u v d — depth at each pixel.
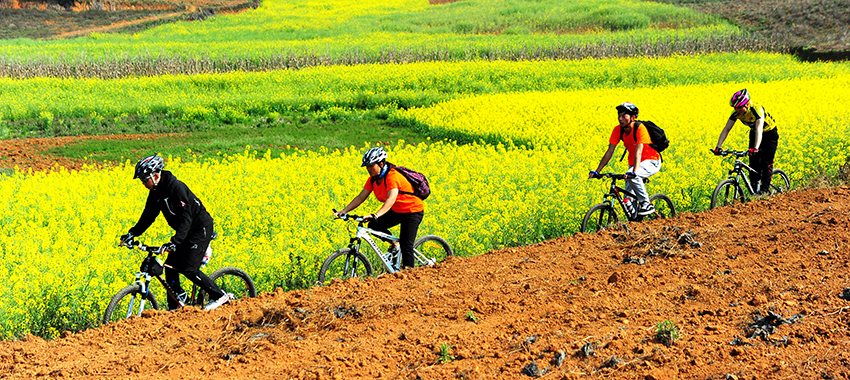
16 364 4.55
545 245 7.41
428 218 8.23
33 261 6.56
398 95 27.77
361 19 63.94
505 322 4.95
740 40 47.94
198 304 6.24
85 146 19.38
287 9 73.31
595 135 15.85
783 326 4.34
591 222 8.41
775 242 6.57
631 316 4.85
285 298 5.71
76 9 71.00
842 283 5.15
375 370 4.17
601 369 3.94
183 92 29.36
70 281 6.16
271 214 8.73
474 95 28.91
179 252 5.73
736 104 9.10
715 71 34.97
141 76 35.34
